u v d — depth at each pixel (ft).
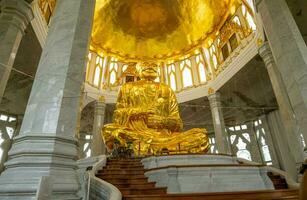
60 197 10.04
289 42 19.62
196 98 51.98
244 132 58.18
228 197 15.30
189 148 34.88
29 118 11.94
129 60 61.93
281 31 20.42
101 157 27.35
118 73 59.82
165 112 43.47
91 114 56.80
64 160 11.21
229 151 43.68
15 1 22.94
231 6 47.26
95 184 16.53
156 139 36.40
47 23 34.47
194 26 56.54
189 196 15.19
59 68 13.17
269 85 46.14
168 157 25.08
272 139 50.60
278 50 20.34
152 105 43.19
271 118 51.78
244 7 43.52
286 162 46.37
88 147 59.88
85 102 49.73
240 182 19.70
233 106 53.06
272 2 22.06
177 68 60.18
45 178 8.13
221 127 45.85
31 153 10.69
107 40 58.65
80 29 15.02
